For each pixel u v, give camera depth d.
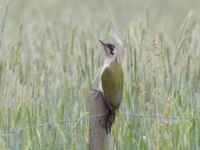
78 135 20.08
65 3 53.81
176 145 20.05
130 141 20.06
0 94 20.84
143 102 21.16
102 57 23.59
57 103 21.14
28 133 20.20
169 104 20.48
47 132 20.36
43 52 24.14
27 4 53.09
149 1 56.97
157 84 21.28
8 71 21.08
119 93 18.27
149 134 20.34
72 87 21.22
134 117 20.41
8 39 24.45
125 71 22.06
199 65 21.72
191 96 20.98
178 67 21.62
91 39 24.72
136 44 21.61
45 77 21.44
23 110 20.48
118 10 49.00
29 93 20.83
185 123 20.50
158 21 41.50
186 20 21.86
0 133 20.05
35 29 32.78
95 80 21.66
